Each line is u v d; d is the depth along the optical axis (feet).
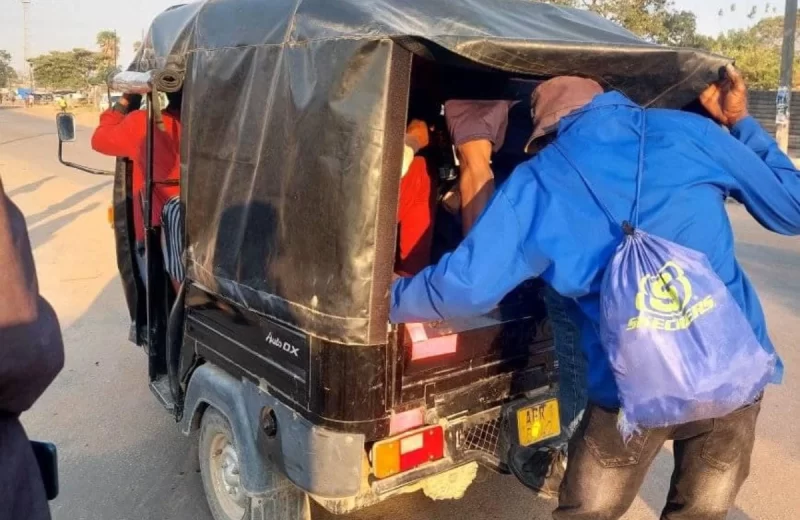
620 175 7.44
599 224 7.28
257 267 8.98
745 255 29.40
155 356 13.23
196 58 10.14
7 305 4.55
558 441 10.50
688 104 9.56
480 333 9.63
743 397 6.97
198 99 10.07
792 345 18.93
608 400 7.61
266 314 8.95
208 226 10.03
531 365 10.41
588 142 7.62
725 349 6.82
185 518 11.94
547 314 10.44
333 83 7.74
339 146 7.72
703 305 6.82
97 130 14.03
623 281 6.85
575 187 7.43
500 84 11.32
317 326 8.14
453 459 9.49
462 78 10.98
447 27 8.20
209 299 10.34
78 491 12.74
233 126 9.37
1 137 92.17
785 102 57.36
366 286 7.83
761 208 8.11
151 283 12.95
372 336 7.99
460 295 7.50
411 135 10.65
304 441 8.54
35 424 15.30
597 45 8.24
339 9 8.13
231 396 9.87
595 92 8.23
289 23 8.58
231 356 10.00
